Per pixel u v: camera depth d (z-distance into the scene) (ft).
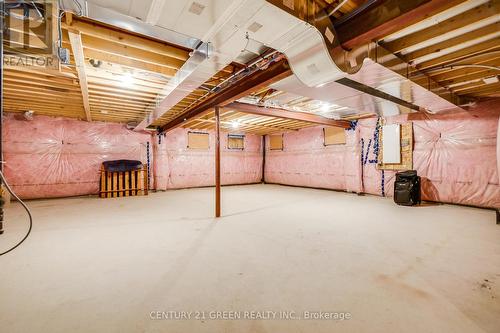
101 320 4.99
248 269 7.36
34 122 20.77
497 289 6.10
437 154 18.34
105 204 18.69
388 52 8.68
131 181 23.82
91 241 9.96
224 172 32.50
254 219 13.76
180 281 6.64
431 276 6.81
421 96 12.25
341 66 6.85
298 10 5.46
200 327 4.78
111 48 8.77
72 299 5.75
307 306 5.46
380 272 7.08
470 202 16.74
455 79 12.45
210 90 12.54
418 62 9.85
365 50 7.74
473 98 15.78
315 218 13.94
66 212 15.66
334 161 26.66
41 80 12.22
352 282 6.52
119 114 20.52
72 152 22.38
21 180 20.24
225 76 11.53
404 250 8.77
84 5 5.33
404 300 5.66
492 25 7.43
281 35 6.09
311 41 6.30
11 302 5.61
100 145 23.73
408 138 19.99
